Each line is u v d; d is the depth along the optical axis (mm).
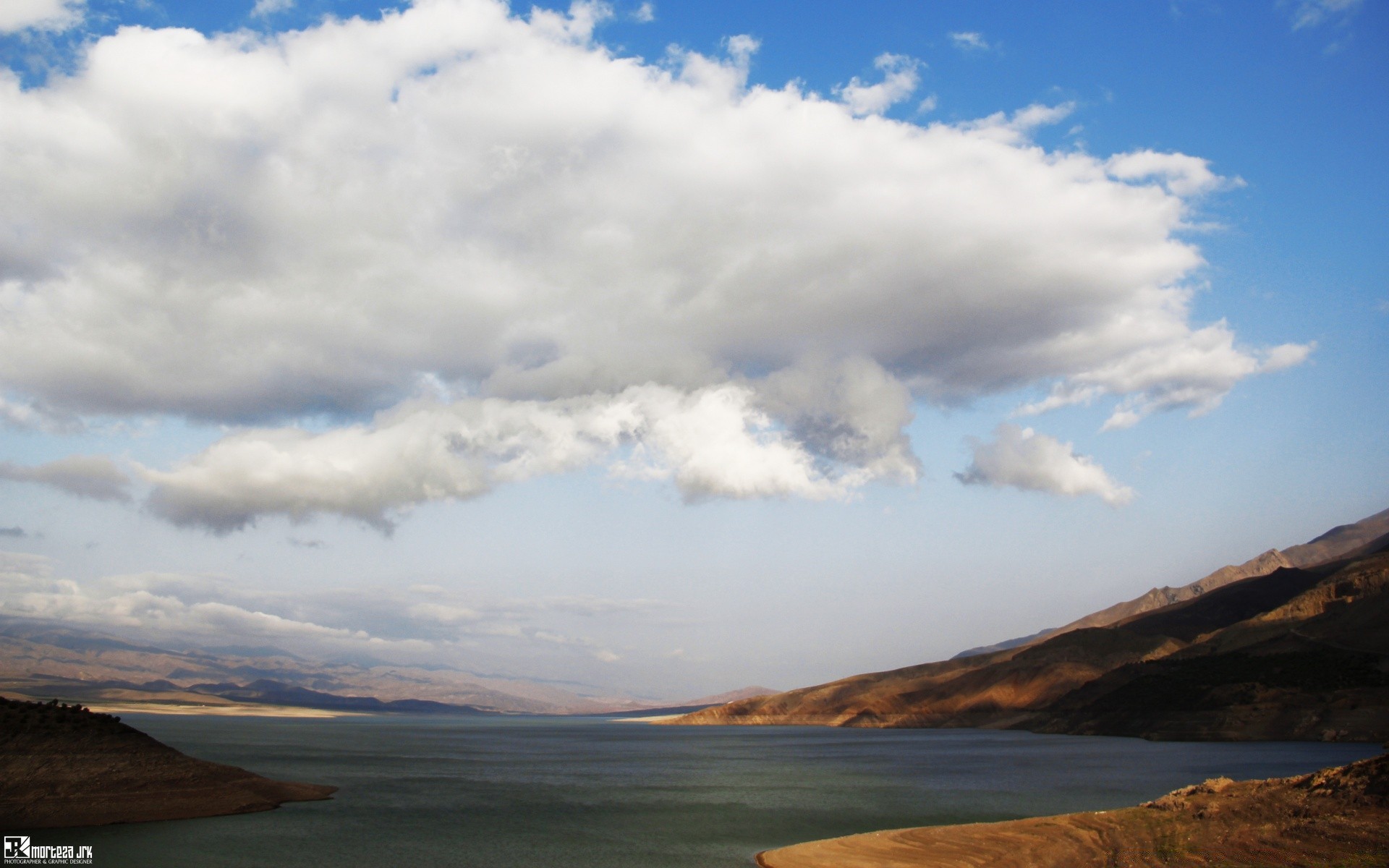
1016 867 41094
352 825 53812
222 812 54625
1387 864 35625
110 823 49781
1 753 50281
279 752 129000
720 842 50531
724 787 84312
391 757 128750
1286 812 44000
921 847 45094
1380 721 131875
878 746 161500
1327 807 43312
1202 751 122625
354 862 42531
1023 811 63562
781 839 51562
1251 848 40031
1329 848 38500
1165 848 41594
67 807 49500
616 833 53562
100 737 54656
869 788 81000
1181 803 48438
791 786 84438
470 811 63812
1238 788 50469
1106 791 76500
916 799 71375
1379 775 44250
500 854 45906
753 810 65375
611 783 89812
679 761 126750
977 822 55531
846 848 45188
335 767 104312
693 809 66062
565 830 54562
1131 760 109875
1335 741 131375
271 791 62625
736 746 172250
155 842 45312
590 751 157875
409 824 55594
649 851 47531
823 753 143750
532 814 62750
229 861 41594
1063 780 85688
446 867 42312
